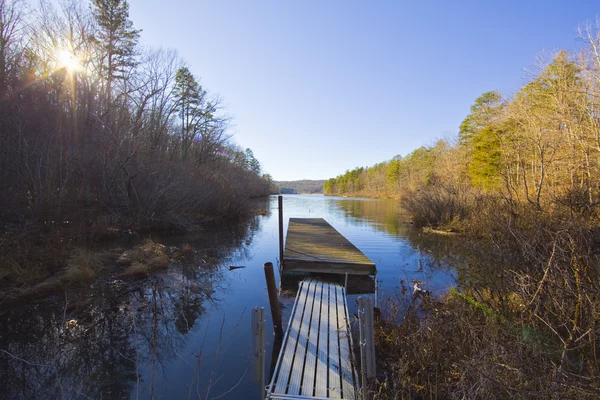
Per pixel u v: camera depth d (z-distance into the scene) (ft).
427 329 11.34
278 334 14.64
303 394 9.57
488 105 95.45
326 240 33.53
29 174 28.94
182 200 48.11
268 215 80.43
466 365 8.09
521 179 39.42
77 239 29.37
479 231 35.35
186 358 12.76
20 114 30.14
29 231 26.27
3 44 32.55
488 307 12.06
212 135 88.17
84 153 36.04
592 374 7.32
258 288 21.59
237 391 10.72
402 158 221.87
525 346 8.65
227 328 15.44
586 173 33.50
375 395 9.01
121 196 41.93
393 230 50.47
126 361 12.46
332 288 19.51
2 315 16.21
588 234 10.34
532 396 6.92
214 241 39.78
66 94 39.68
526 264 11.18
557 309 9.69
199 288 21.20
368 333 10.09
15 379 11.28
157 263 25.40
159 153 54.08
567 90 43.24
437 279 23.03
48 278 20.40
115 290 20.03
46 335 14.38
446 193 53.47
